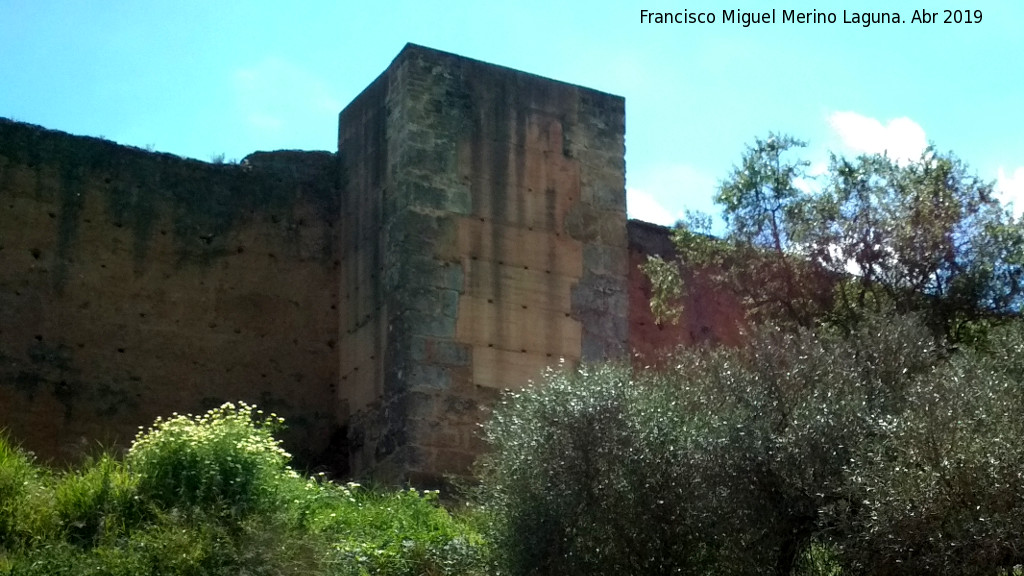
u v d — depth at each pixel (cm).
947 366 1305
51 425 1759
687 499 1236
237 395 1894
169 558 1201
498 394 1816
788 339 1396
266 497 1338
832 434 1230
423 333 1789
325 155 2062
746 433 1250
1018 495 1090
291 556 1252
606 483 1259
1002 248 1775
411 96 1866
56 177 1848
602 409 1291
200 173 1955
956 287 1741
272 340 1939
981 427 1150
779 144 1873
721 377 1366
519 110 1939
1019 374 1326
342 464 1889
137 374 1834
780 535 1222
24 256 1802
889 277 1775
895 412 1273
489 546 1321
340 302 1992
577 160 1969
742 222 1856
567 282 1911
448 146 1872
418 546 1362
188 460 1326
